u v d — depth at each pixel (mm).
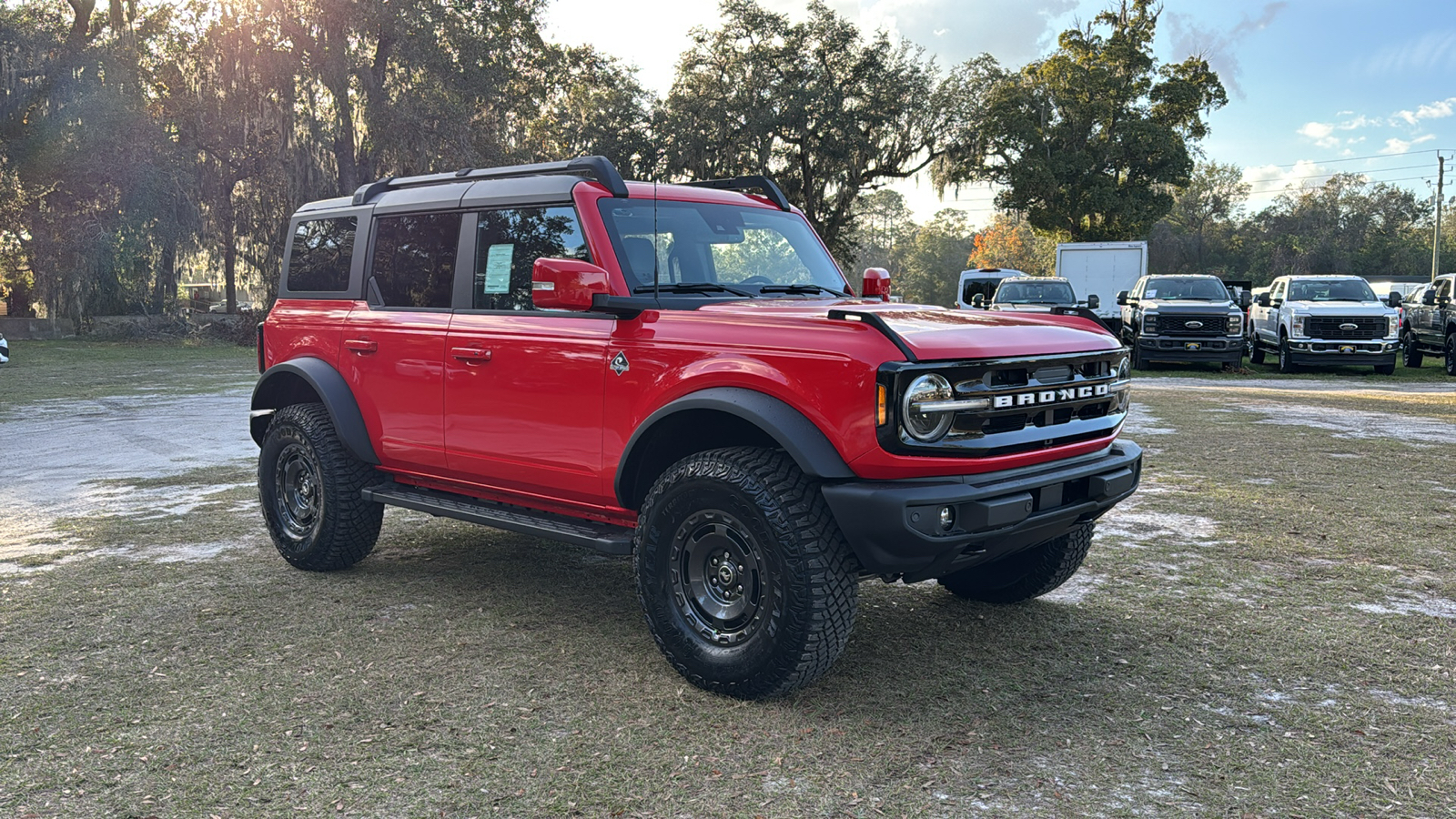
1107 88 44594
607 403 4180
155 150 34031
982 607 4902
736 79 41781
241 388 17766
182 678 3990
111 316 40375
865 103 43156
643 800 3010
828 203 44688
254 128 35125
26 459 9898
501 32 36406
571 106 43219
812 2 42469
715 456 3803
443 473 5062
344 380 5434
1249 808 2936
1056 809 2938
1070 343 3953
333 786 3102
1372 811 2920
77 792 3074
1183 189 46781
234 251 45656
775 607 3590
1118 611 4812
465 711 3666
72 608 4910
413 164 35031
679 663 3900
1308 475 8352
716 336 3879
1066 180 44906
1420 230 94438
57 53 34156
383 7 33438
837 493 3480
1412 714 3598
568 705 3717
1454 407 13641
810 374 3570
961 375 3539
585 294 3965
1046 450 3807
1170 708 3666
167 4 35969
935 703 3719
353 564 5652
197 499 7734
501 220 4797
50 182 34438
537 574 5523
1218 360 21656
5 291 43312
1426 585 5195
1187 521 6711
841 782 3117
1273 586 5203
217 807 2975
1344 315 20594
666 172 41500
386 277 5352
